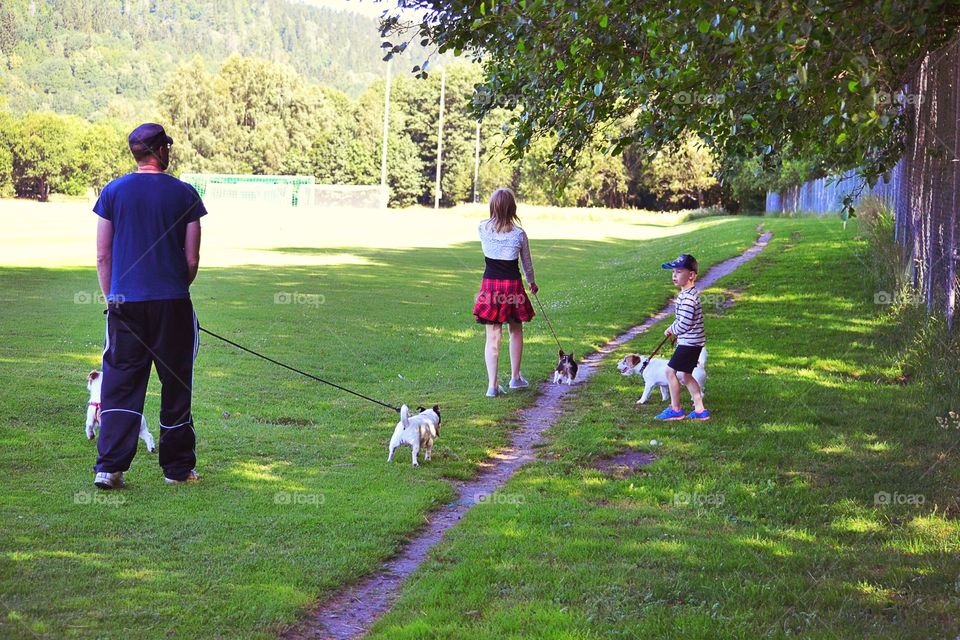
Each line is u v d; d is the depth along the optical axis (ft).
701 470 24.77
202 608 15.81
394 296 70.74
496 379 34.96
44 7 636.07
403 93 396.57
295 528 20.11
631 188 318.65
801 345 41.47
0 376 34.81
